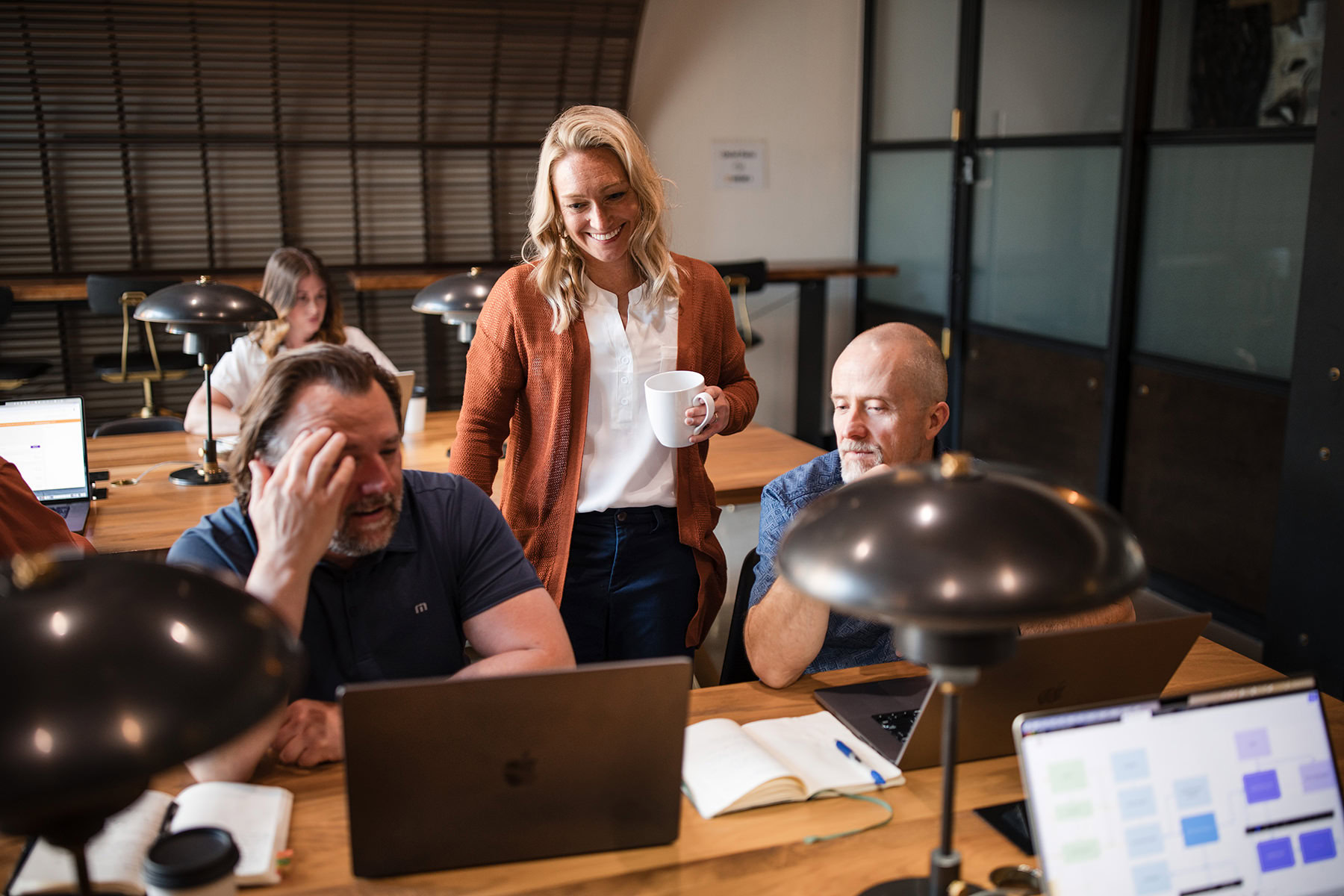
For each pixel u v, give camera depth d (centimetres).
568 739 102
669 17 509
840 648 162
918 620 67
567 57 488
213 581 67
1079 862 92
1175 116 361
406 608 140
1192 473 365
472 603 147
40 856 99
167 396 492
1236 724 99
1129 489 397
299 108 471
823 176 552
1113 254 393
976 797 118
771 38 527
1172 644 124
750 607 152
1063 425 429
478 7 457
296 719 127
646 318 196
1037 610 67
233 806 110
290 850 107
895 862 106
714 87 524
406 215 502
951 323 491
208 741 57
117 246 468
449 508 148
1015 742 126
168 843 90
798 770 121
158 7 427
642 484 196
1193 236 359
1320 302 243
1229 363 348
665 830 108
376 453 127
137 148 460
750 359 559
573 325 192
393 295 509
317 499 119
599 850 107
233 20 439
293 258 320
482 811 103
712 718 136
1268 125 325
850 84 545
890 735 130
